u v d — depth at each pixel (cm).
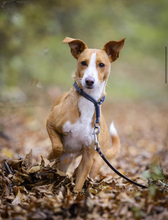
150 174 412
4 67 1102
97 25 1716
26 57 1318
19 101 1100
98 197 383
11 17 887
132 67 2466
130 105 1784
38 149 730
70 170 603
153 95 2178
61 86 1619
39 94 1345
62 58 1634
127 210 346
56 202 358
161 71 2514
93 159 460
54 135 437
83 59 425
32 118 1096
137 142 918
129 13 1858
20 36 1216
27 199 381
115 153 504
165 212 335
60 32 1564
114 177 517
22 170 423
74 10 1620
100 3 1659
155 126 1232
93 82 407
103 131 455
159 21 2314
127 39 1936
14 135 848
